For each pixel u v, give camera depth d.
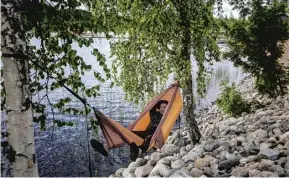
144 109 8.26
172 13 6.18
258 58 11.06
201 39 6.89
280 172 5.18
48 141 12.09
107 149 6.55
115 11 5.32
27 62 3.40
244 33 10.88
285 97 11.35
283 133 7.67
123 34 6.75
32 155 3.42
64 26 3.75
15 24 3.23
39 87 3.95
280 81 11.62
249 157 6.00
